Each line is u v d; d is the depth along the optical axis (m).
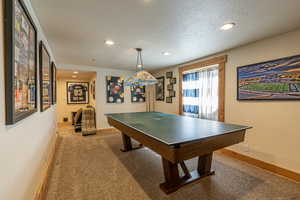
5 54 0.88
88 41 2.35
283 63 2.04
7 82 0.88
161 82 4.88
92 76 5.39
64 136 4.15
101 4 1.41
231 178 2.01
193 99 3.72
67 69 4.08
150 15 1.62
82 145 3.37
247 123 2.51
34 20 1.53
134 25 1.84
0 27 0.83
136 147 3.17
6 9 0.88
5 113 0.88
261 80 2.29
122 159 2.62
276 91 2.12
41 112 1.83
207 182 1.91
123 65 4.24
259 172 2.17
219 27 1.90
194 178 1.94
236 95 2.67
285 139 2.05
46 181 1.86
